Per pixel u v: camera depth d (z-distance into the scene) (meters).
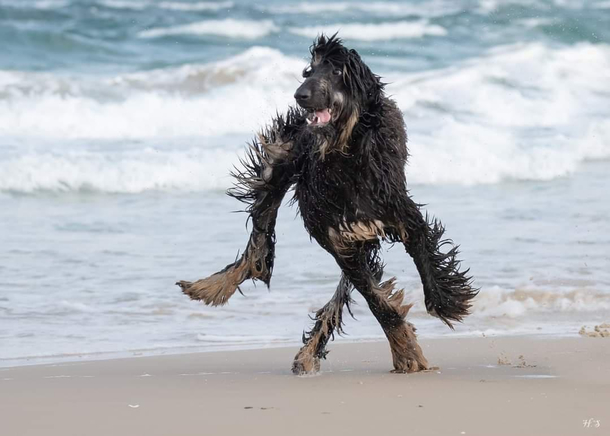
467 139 25.20
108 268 16.09
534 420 8.09
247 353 11.84
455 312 10.20
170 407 8.74
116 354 11.75
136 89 29.19
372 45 37.72
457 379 9.95
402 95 29.08
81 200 21.70
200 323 13.41
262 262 10.73
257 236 10.63
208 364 11.15
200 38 38.69
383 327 10.45
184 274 15.80
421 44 37.75
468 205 20.61
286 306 14.25
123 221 19.61
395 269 15.80
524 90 30.16
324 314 10.72
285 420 8.20
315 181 9.54
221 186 22.77
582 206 20.31
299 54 35.06
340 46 9.19
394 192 9.48
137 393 9.41
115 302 14.28
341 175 9.40
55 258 16.67
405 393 9.24
